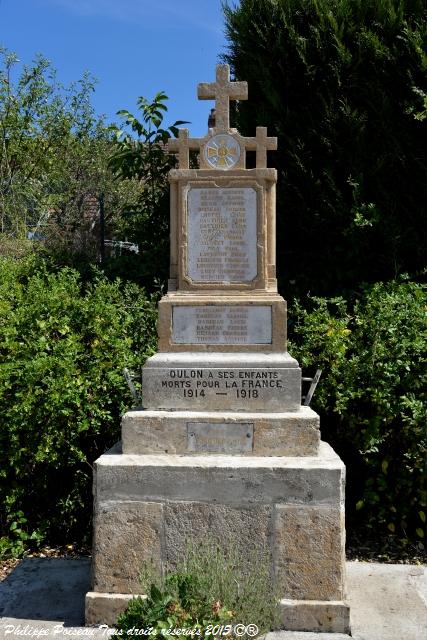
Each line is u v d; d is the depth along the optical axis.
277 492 3.89
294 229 7.38
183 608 3.15
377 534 5.53
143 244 8.35
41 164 13.36
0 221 12.17
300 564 3.86
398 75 6.98
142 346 6.06
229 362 4.24
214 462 3.97
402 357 5.41
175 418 4.12
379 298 6.09
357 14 7.18
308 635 3.75
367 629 3.90
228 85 4.48
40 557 5.07
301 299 7.25
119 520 3.95
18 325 5.64
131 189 14.75
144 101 8.48
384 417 5.29
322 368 5.55
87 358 5.55
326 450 4.24
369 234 7.02
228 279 4.40
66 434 5.23
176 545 3.92
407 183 7.02
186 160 4.47
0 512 5.29
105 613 3.89
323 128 7.06
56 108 13.66
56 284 6.47
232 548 3.87
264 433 4.09
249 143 4.44
